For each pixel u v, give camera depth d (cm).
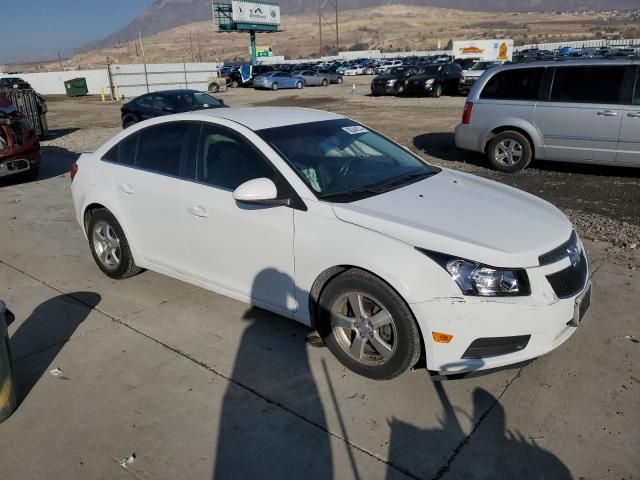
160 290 470
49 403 323
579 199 713
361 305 325
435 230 307
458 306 290
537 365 345
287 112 438
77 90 4194
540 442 281
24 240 618
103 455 281
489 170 904
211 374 347
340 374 342
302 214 341
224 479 263
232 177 381
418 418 300
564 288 309
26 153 884
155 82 3719
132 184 442
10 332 406
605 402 309
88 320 421
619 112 765
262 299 376
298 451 280
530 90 841
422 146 1155
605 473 261
